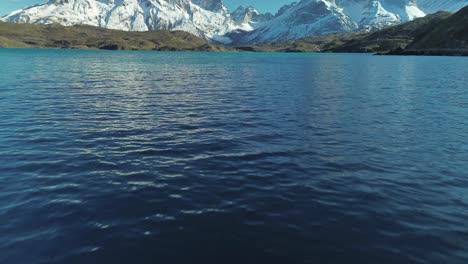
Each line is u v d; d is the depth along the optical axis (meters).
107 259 9.86
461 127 27.31
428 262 9.91
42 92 44.16
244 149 20.97
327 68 105.00
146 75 74.50
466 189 15.30
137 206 13.16
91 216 12.33
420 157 19.78
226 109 34.69
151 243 10.66
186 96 43.53
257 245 10.63
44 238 10.88
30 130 24.58
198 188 14.99
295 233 11.35
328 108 35.72
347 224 11.99
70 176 16.11
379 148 21.52
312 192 14.75
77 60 136.62
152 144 21.73
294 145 21.98
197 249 10.38
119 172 16.75
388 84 58.50
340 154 20.22
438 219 12.49
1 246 10.41
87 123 27.25
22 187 14.73
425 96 44.28
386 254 10.25
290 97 43.34
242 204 13.48
